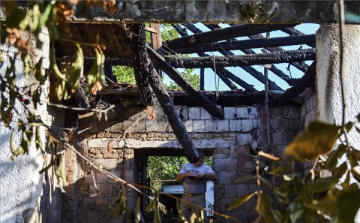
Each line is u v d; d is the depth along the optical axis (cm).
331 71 493
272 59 968
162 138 1080
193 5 484
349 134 477
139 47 715
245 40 978
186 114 1094
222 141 1081
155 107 1081
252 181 1062
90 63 927
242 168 1069
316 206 227
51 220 964
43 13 250
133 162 1070
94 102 1045
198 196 902
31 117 328
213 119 1091
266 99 1074
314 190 251
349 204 179
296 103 1078
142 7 481
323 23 497
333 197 205
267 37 1005
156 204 317
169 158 2098
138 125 1085
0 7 463
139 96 1047
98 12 475
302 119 1062
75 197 1044
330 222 246
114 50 761
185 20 483
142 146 1075
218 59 975
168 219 1209
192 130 1087
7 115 324
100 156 1067
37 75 297
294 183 266
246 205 1055
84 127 1075
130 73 1911
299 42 967
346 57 495
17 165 473
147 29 824
